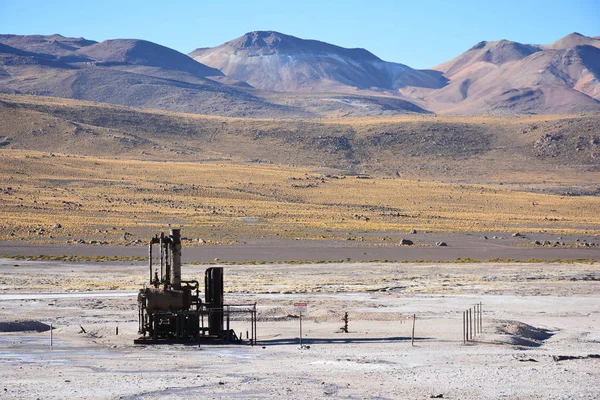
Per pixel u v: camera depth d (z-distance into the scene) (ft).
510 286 246.68
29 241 400.47
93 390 95.61
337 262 332.80
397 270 303.89
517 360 120.67
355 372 109.19
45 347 138.51
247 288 239.09
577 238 467.93
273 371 110.63
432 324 166.91
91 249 377.30
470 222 569.64
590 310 193.67
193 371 111.04
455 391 94.89
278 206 654.12
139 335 150.41
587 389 96.17
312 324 169.78
